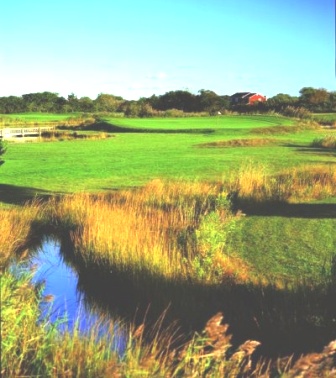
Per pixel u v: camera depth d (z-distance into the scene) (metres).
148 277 7.98
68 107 107.62
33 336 4.56
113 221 11.03
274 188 15.69
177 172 22.33
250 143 37.38
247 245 10.72
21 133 49.56
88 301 7.63
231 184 16.42
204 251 8.70
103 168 23.69
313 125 59.91
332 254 10.06
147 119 70.62
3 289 4.45
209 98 98.75
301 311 6.72
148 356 4.41
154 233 10.38
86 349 4.58
